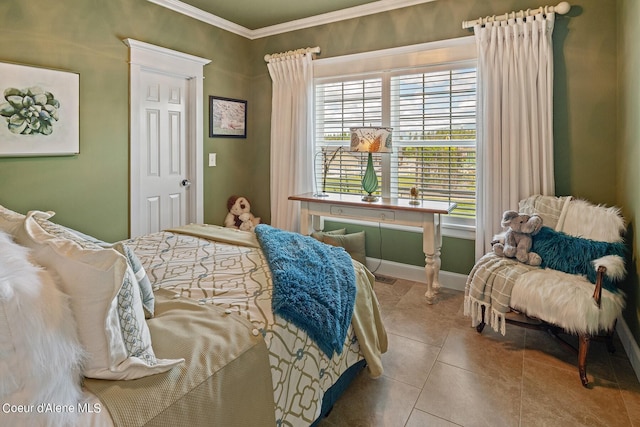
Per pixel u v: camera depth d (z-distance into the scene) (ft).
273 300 4.54
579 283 6.70
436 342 7.62
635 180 7.04
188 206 12.11
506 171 9.34
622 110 7.93
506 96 9.22
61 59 8.59
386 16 11.10
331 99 12.41
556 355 7.12
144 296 4.04
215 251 6.64
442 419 5.41
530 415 5.50
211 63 12.29
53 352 2.56
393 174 11.57
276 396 4.02
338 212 10.71
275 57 12.75
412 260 11.51
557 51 8.92
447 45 10.25
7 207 7.97
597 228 7.42
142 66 10.23
